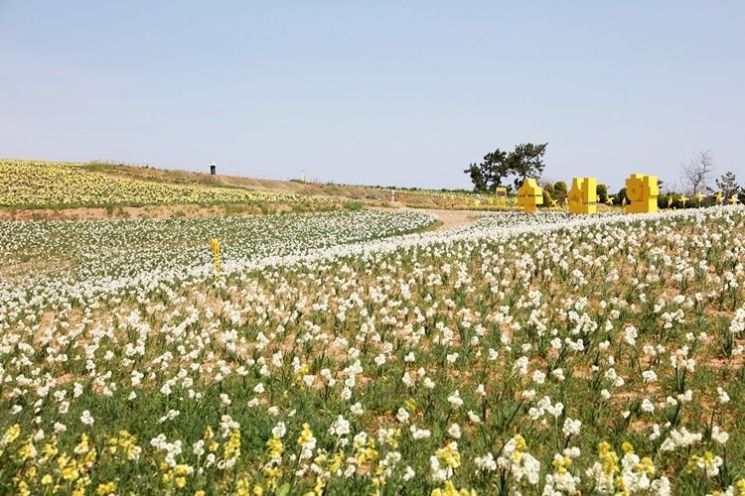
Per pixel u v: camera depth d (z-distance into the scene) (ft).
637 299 37.17
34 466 19.56
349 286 51.37
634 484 15.37
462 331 33.04
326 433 22.12
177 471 17.33
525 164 364.17
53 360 35.19
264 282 57.77
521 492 17.60
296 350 34.71
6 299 63.46
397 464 19.27
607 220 73.15
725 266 41.52
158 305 47.75
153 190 219.00
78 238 118.93
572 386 25.86
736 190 192.65
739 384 24.18
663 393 24.62
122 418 25.18
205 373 32.17
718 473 17.71
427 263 56.29
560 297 39.70
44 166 251.60
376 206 196.34
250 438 22.38
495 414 23.20
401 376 28.66
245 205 173.37
